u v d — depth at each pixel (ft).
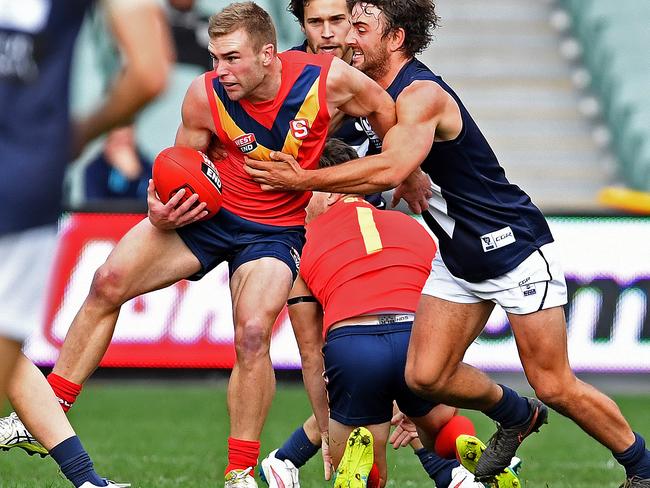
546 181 196.24
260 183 62.90
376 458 65.57
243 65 59.88
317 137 63.05
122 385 131.34
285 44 177.99
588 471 87.51
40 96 40.75
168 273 64.75
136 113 40.01
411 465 90.53
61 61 41.09
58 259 124.47
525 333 63.93
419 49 65.41
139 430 106.73
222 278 129.29
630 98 203.21
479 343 127.24
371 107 62.85
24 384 58.44
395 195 71.10
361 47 64.49
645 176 195.42
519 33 212.02
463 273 63.87
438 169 63.67
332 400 65.51
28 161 40.63
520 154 199.00
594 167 197.88
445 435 67.21
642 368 128.67
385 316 64.95
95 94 172.65
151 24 38.45
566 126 202.28
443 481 70.18
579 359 128.57
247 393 62.64
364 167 61.41
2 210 40.55
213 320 129.39
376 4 64.03
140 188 164.96
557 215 128.36
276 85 61.67
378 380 63.98
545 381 64.28
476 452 66.64
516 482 67.77
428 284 65.05
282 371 130.41
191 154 62.80
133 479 79.87
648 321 128.57
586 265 128.26
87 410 117.50
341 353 64.18
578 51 210.18
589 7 211.20
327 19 75.61
